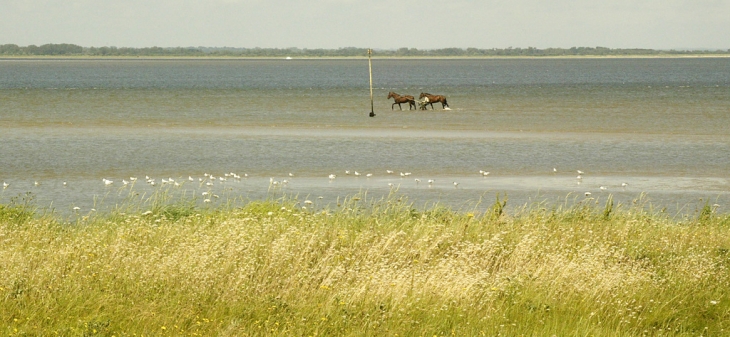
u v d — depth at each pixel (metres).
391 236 42.97
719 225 56.69
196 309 31.62
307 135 140.38
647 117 184.25
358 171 98.25
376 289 34.16
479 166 103.00
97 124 161.12
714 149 121.75
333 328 30.36
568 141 132.12
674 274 39.06
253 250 39.50
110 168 98.62
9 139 130.88
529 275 37.47
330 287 34.94
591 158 111.12
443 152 116.94
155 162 104.62
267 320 30.78
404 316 31.36
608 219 56.16
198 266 35.66
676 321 33.38
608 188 87.31
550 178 93.75
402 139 134.38
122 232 45.00
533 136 140.00
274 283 35.00
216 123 165.50
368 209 65.06
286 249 39.31
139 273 35.56
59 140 130.12
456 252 41.66
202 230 45.75
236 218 50.47
